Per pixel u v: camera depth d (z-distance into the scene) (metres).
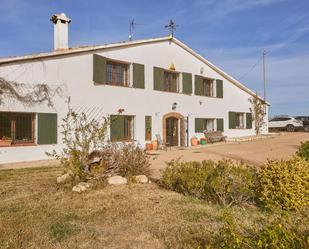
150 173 9.53
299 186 5.76
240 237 3.18
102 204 6.04
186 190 6.98
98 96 15.59
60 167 11.02
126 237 4.41
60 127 14.00
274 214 5.34
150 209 5.73
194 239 4.28
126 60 17.08
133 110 17.31
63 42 15.14
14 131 12.79
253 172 6.73
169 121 19.78
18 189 7.33
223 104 23.78
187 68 20.89
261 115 27.47
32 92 13.12
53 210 5.64
